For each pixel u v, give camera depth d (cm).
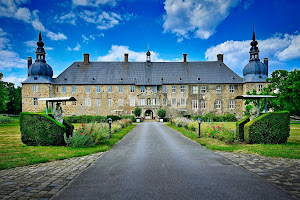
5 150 995
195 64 5506
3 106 4281
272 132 1149
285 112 1155
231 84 5112
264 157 830
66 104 5031
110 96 5100
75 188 508
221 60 5531
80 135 1127
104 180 567
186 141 1347
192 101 5138
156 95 5122
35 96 4766
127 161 790
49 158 819
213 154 909
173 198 445
